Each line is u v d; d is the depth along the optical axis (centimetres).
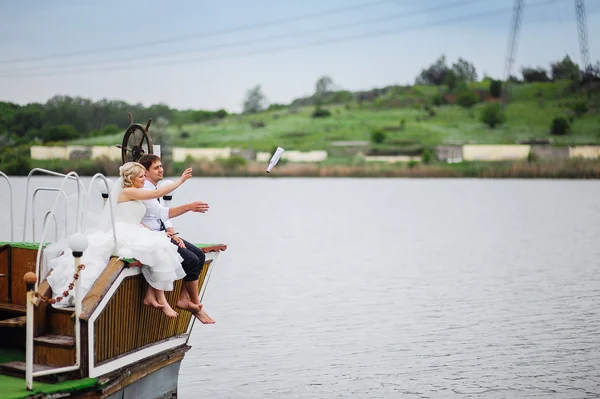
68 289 891
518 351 1516
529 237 3572
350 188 7862
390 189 7675
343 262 2719
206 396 1258
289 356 1482
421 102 15950
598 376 1362
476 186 8156
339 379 1334
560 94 14950
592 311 1867
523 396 1270
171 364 1102
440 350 1526
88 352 882
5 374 886
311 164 10806
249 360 1454
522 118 13975
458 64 17862
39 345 895
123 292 942
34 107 12244
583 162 9731
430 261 2756
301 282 2272
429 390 1299
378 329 1692
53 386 853
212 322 1061
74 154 10400
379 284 2256
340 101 17025
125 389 976
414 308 1903
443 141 12656
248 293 2102
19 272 1010
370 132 13525
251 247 3148
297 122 14588
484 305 1947
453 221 4438
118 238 953
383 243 3347
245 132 13875
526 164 9769
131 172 1002
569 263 2694
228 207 5366
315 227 4038
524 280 2328
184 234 3628
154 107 14475
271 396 1266
